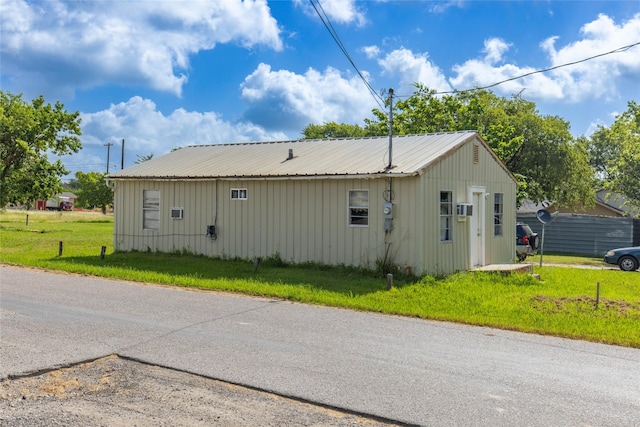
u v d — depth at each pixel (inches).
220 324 323.6
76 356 250.2
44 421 180.5
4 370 228.2
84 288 445.1
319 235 590.6
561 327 332.2
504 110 1314.0
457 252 593.3
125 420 183.0
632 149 1132.5
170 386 216.2
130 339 282.5
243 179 633.0
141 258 666.2
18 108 1560.0
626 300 438.6
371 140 690.8
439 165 559.8
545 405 201.6
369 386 218.8
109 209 3641.7
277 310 371.2
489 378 232.4
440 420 186.5
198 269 570.3
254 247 636.7
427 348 280.5
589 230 1147.3
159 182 717.3
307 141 758.5
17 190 1566.2
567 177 1275.8
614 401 207.0
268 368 239.1
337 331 313.7
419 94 1227.2
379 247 551.2
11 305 366.3
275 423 182.5
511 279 528.7
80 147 1689.2
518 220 1238.9
